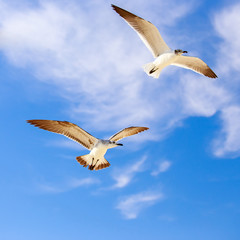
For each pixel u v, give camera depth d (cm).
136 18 1338
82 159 1313
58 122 1242
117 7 1315
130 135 1352
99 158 1299
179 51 1359
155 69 1409
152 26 1333
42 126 1243
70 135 1280
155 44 1396
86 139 1289
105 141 1274
